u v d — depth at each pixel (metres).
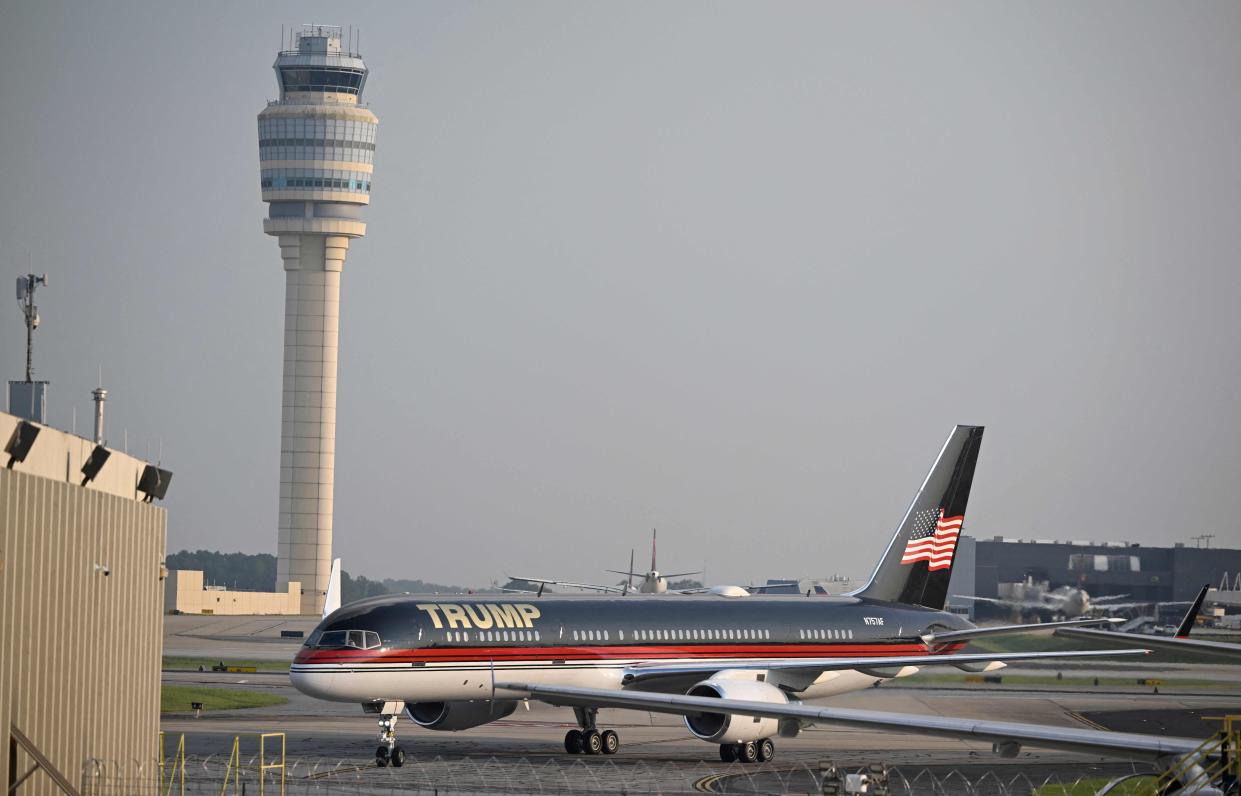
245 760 130.75
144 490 104.31
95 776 88.94
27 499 78.81
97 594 90.94
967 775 127.31
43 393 114.31
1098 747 83.50
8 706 76.44
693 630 152.75
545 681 140.62
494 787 114.69
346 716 175.50
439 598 141.62
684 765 132.50
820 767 132.25
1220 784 82.12
